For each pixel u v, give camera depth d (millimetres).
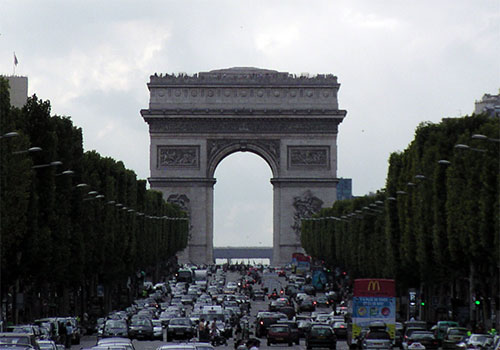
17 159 188375
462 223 193500
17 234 188750
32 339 129500
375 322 189750
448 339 183250
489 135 185875
